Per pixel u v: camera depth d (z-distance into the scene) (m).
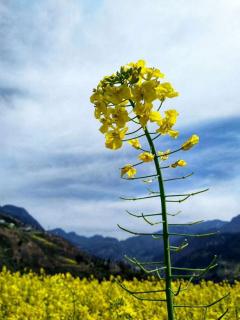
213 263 3.95
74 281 15.05
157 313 10.29
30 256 133.75
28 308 10.99
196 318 8.71
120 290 13.75
